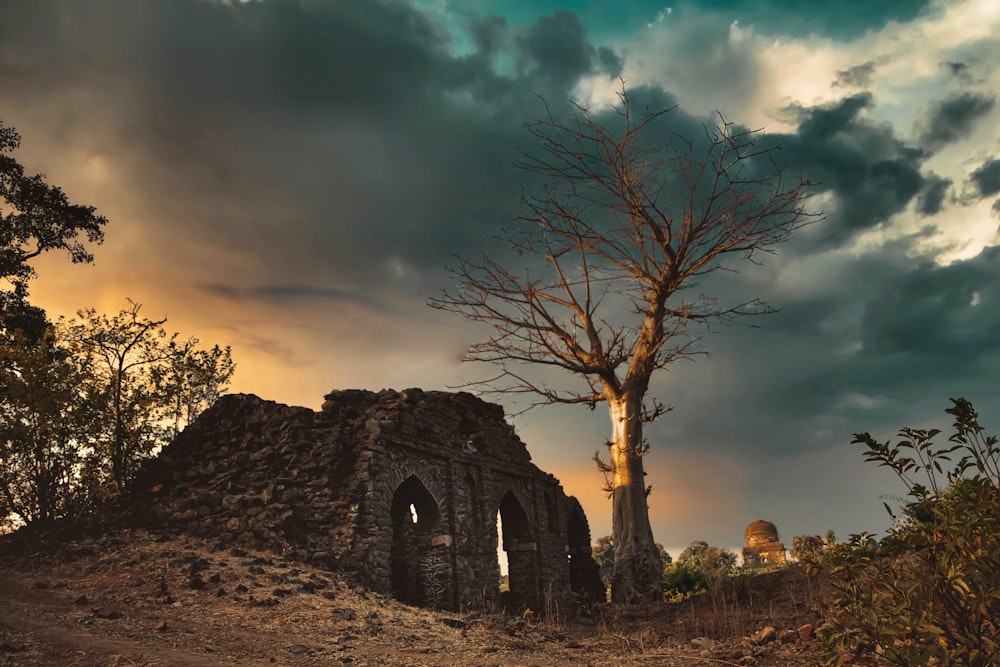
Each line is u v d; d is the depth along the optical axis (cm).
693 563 3850
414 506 2069
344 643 1045
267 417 1969
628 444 2198
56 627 943
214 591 1252
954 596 535
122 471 1884
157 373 1967
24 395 1652
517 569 2473
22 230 2348
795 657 981
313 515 1741
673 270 2180
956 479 566
